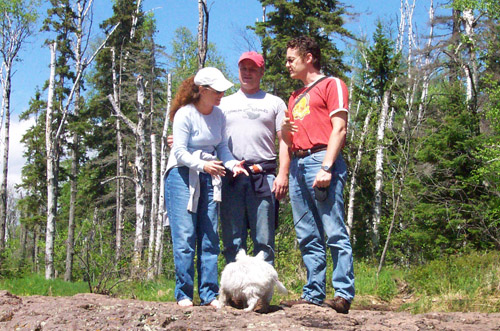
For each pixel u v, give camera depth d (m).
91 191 35.06
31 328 3.56
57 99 29.03
